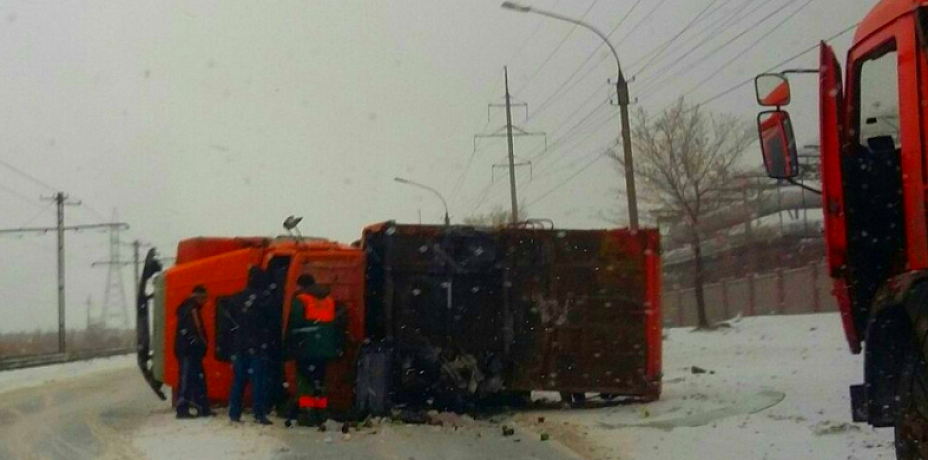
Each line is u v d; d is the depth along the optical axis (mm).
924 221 6520
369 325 14703
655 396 14805
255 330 13445
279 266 14656
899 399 6781
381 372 13781
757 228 47156
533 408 15109
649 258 14844
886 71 7172
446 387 14359
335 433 12414
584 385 14688
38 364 45531
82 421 14734
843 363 18484
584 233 14859
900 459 6777
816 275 40312
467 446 11352
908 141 6730
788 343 25641
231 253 14992
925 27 6496
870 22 7312
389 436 12164
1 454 11438
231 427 12992
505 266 14758
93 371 35031
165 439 12094
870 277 7402
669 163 37781
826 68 7449
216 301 14953
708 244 49406
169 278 15258
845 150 7516
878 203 7375
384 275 14633
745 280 46469
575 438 11867
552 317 14727
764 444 10414
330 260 14188
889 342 6867
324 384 13609
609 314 14773
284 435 12234
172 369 15172
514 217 42906
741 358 22250
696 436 11391
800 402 13344
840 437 10359
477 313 14711
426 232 14742
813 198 44250
